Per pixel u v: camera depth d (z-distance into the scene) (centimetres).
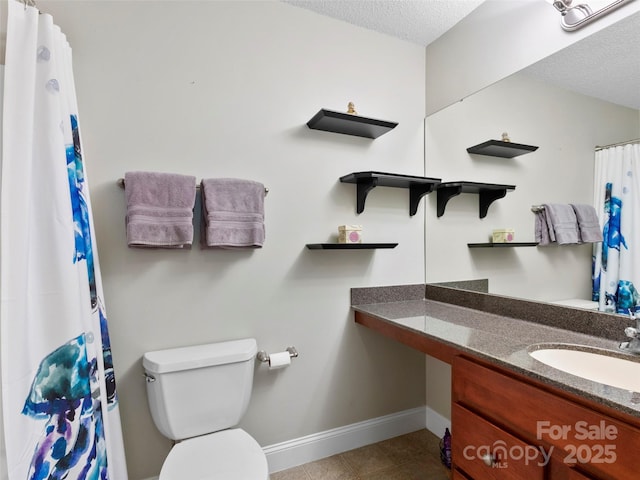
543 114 141
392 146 195
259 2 161
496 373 101
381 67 191
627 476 69
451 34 187
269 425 165
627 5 115
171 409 129
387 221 193
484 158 169
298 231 170
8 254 95
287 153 167
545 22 140
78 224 115
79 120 131
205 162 150
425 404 207
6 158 98
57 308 104
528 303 148
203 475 106
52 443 100
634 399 71
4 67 104
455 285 187
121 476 128
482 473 105
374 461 174
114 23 136
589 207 125
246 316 158
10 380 93
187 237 133
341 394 183
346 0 164
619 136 116
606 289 119
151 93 141
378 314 164
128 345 138
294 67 168
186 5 147
